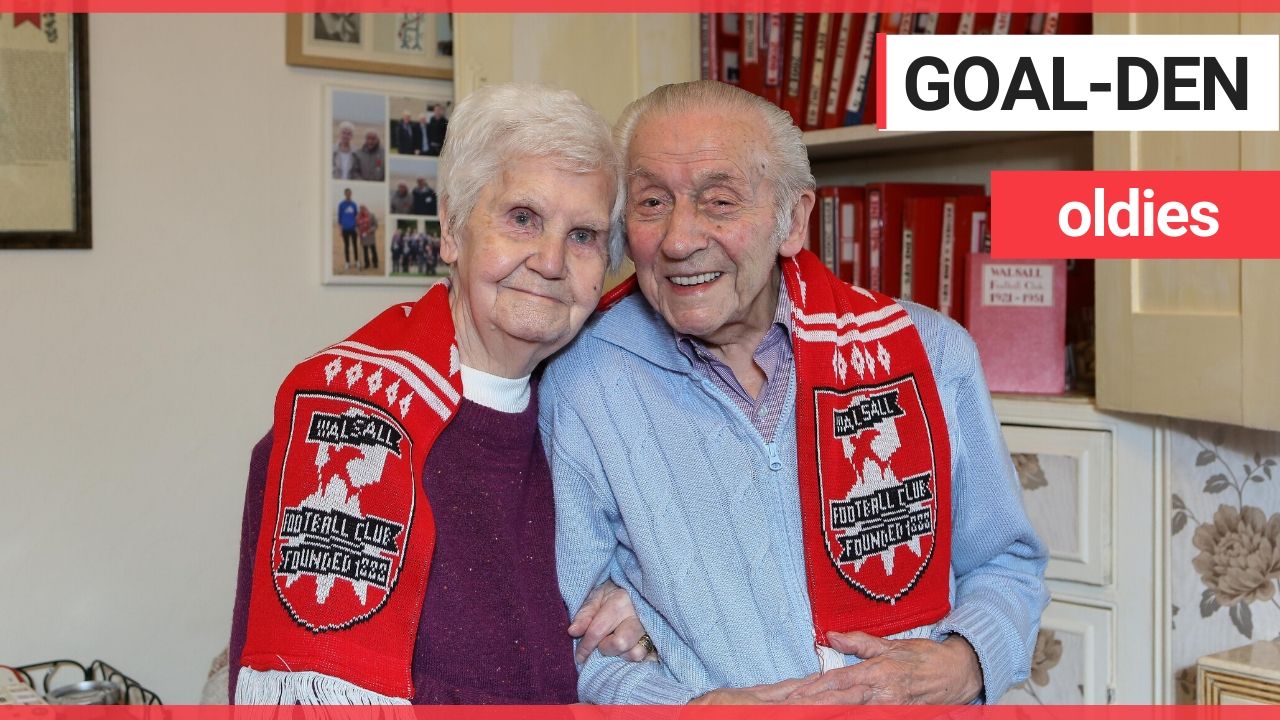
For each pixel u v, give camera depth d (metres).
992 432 1.55
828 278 1.54
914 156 2.48
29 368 2.03
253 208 2.24
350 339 1.35
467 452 1.31
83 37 2.04
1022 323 2.08
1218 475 1.92
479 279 1.27
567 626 1.42
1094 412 1.93
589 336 1.51
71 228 2.05
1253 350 1.61
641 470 1.44
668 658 1.44
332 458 1.24
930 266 2.20
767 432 1.47
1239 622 1.93
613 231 1.42
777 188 1.39
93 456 2.10
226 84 2.20
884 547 1.45
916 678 1.38
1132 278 1.78
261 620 1.20
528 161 1.25
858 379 1.48
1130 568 1.93
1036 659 2.04
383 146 2.37
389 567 1.22
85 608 2.10
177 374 2.17
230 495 2.24
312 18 2.27
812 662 1.42
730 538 1.43
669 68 2.41
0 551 2.02
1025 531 1.55
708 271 1.37
